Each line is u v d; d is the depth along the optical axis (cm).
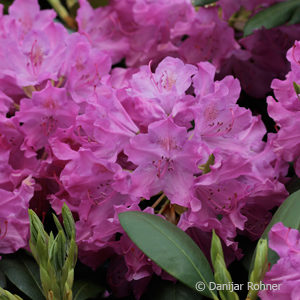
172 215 87
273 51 103
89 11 104
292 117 87
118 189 85
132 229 83
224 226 87
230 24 106
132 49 104
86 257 90
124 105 87
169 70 87
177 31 103
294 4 101
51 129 91
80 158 86
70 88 92
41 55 93
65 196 90
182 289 87
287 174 94
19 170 90
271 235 81
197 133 86
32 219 81
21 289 88
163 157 85
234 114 88
